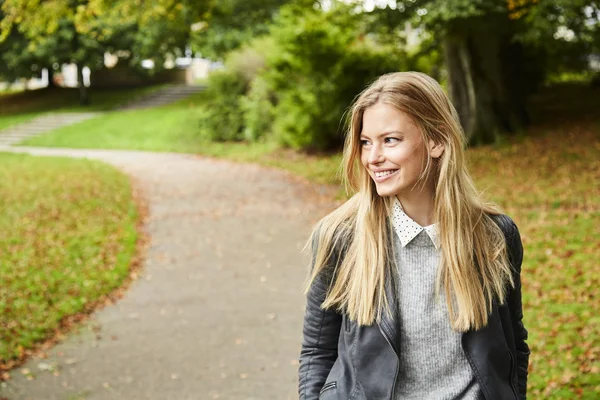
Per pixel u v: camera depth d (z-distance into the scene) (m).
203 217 12.35
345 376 1.81
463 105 17.48
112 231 10.91
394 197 1.82
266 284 8.21
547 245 8.52
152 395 5.20
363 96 1.78
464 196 1.78
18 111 36.22
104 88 40.88
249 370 5.63
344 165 1.85
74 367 5.76
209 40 27.02
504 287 1.81
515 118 17.06
